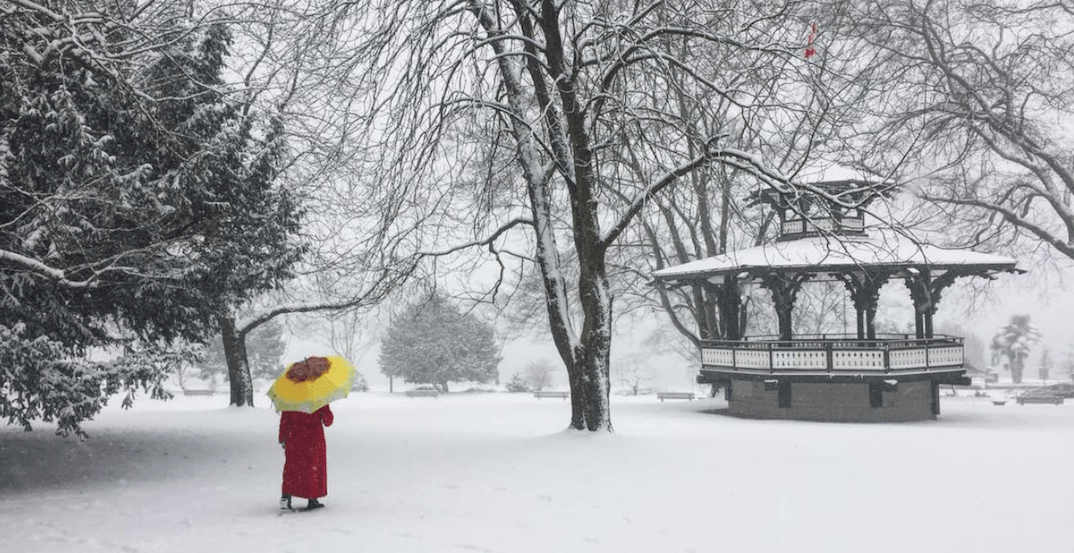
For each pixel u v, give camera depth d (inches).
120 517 409.1
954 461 557.0
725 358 1149.7
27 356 479.8
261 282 735.7
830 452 607.5
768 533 339.3
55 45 509.4
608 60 633.6
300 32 631.2
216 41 666.8
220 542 341.1
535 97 705.6
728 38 576.1
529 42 613.6
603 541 329.1
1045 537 328.2
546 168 726.5
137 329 640.4
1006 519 362.3
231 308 741.9
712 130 640.4
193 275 595.8
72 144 531.5
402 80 569.0
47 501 469.4
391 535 346.9
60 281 518.9
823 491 435.5
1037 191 1268.5
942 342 1079.6
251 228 677.3
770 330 1977.1
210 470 580.4
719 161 596.1
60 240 529.3
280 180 857.5
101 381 527.8
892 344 1030.4
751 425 929.5
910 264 1005.8
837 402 1055.0
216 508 426.6
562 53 629.3
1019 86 1212.5
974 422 1014.4
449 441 699.4
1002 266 1058.1
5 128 531.2
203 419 1007.6
